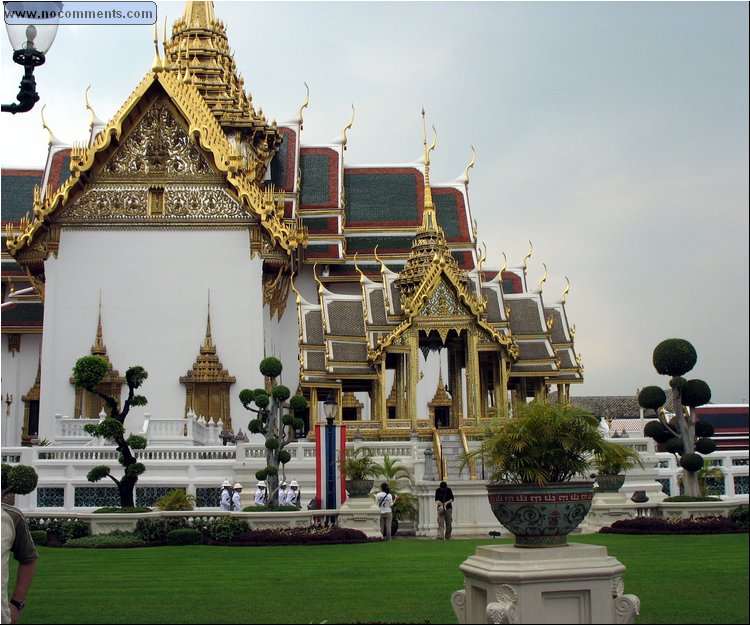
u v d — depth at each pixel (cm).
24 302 5012
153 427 3606
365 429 3469
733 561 1806
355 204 5700
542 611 957
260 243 4334
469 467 3166
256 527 2333
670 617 1176
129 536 2289
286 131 5700
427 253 3662
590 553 1005
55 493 2994
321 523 2406
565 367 3841
